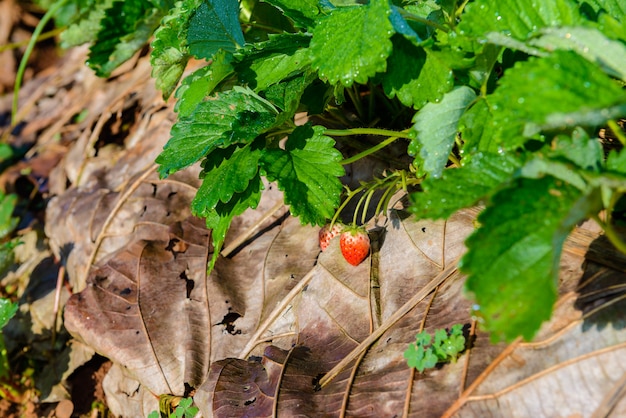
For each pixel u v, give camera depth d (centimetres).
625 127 73
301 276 79
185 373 78
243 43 78
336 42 69
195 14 75
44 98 124
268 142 75
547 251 59
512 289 59
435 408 65
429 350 66
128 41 93
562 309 64
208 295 81
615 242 61
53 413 87
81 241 93
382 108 85
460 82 69
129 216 90
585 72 61
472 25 66
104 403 86
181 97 80
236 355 78
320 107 78
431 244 73
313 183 71
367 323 72
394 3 76
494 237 59
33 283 97
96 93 113
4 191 111
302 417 69
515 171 62
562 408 62
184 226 86
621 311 62
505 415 63
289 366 72
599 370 62
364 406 67
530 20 66
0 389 89
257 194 72
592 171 61
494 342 59
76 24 98
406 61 69
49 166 110
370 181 81
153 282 83
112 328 81
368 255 75
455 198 62
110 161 99
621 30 63
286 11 75
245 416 71
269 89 75
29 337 93
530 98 60
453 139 68
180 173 90
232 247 84
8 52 139
